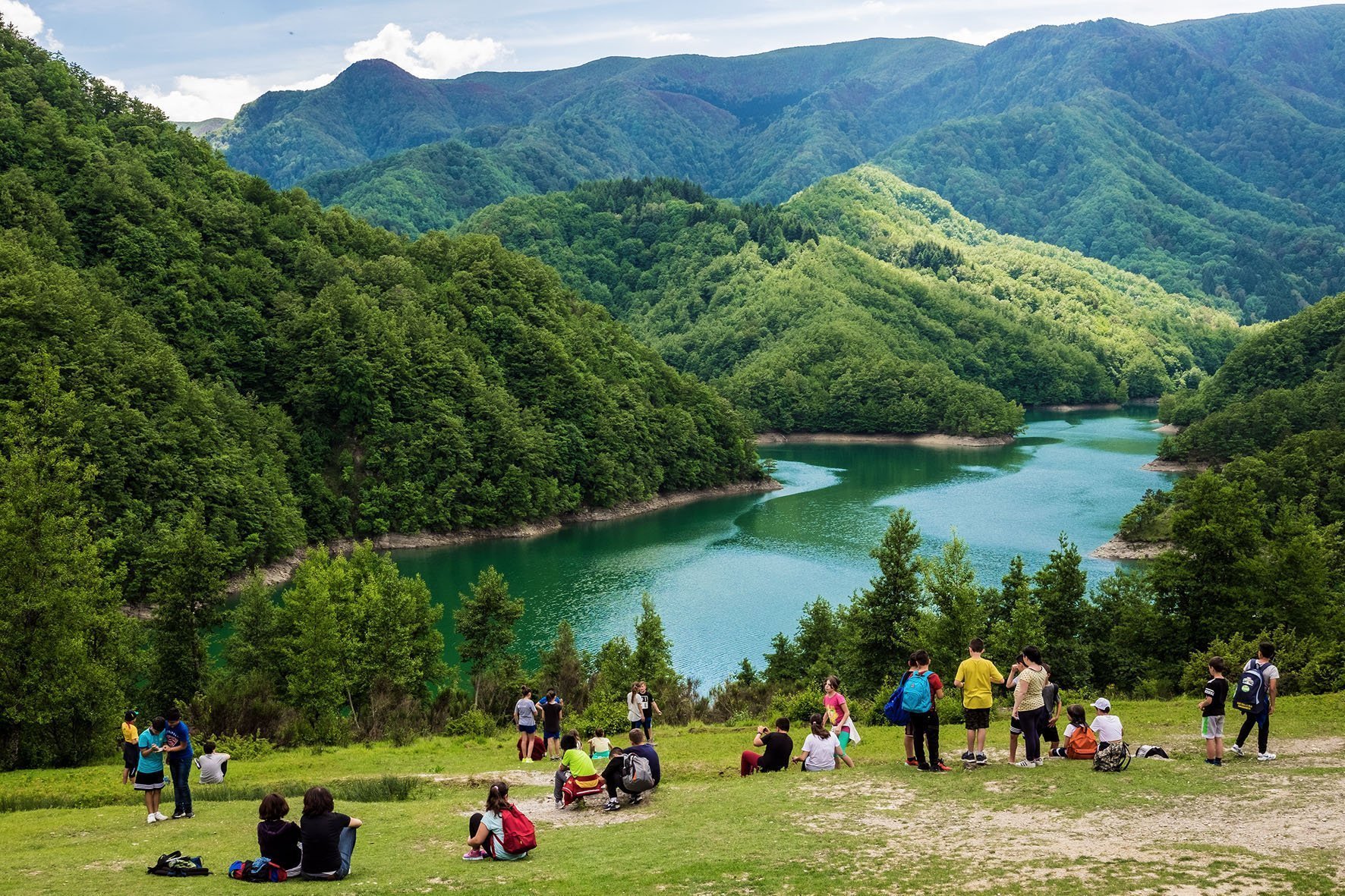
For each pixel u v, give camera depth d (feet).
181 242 577.43
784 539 517.96
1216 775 97.86
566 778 108.58
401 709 224.94
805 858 75.97
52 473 240.94
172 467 424.87
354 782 137.49
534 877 76.07
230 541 426.51
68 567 189.26
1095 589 394.52
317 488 517.96
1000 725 160.15
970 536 504.84
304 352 565.53
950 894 66.18
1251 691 106.01
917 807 90.07
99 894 76.74
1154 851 73.10
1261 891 63.67
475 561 488.02
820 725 111.65
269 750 185.37
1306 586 230.89
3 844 103.24
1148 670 228.63
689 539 532.32
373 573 294.25
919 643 220.02
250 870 79.05
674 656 326.03
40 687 177.78
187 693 226.38
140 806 129.29
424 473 557.74
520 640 346.74
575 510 619.67
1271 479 490.90
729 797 99.60
